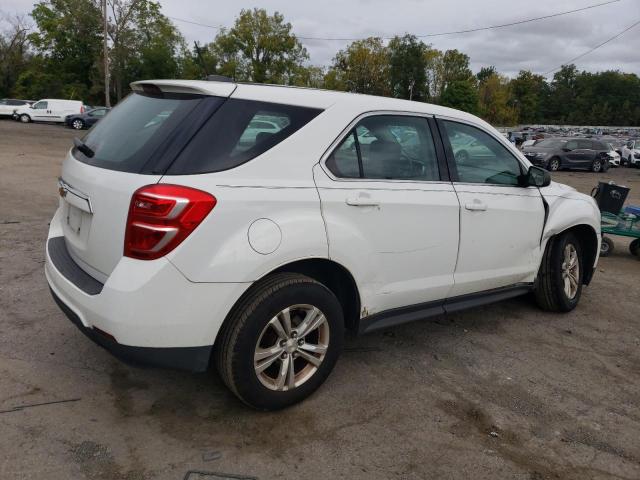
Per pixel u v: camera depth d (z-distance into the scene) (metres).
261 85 3.05
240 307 2.76
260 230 2.71
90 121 32.91
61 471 2.46
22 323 3.95
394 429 2.96
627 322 4.89
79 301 2.70
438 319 4.67
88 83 59.00
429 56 73.75
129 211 2.53
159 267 2.49
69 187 3.08
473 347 4.12
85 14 55.94
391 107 3.46
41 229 6.78
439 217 3.57
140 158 2.66
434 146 3.70
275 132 2.90
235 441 2.76
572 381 3.68
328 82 70.19
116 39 54.84
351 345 4.00
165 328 2.55
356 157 3.21
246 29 67.00
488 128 4.16
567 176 22.59
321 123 3.05
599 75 118.81
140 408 3.01
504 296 4.36
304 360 3.17
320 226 2.92
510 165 4.28
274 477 2.52
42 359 3.46
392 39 70.69
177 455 2.63
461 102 66.56
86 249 2.85
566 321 4.81
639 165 29.09
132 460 2.57
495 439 2.94
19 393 3.06
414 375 3.60
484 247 3.95
